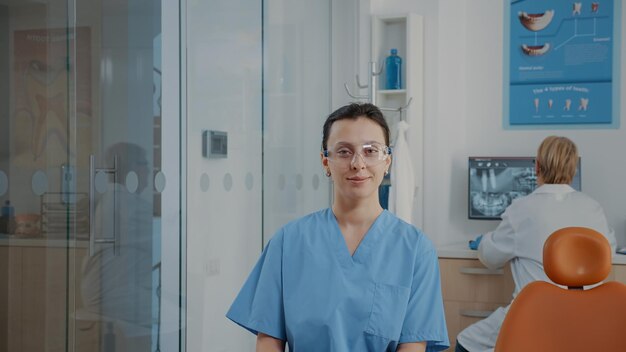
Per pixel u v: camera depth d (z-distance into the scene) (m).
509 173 3.95
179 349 2.59
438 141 4.15
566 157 3.15
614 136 4.03
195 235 2.77
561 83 4.10
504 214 3.28
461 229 4.22
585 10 4.06
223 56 2.95
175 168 2.54
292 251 1.63
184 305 2.61
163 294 2.50
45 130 1.99
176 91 2.55
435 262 1.63
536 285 1.82
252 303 1.68
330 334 1.54
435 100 4.15
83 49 2.12
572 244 1.79
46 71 1.98
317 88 3.94
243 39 3.12
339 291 1.56
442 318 1.60
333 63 4.15
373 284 1.57
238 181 3.09
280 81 3.48
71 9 2.06
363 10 4.16
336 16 4.18
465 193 4.21
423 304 1.58
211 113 2.87
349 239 1.63
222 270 2.96
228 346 3.00
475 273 3.62
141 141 2.38
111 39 2.23
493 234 3.34
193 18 2.73
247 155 3.17
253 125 3.21
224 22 2.96
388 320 1.55
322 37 3.99
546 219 3.08
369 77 3.99
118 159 2.28
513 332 1.79
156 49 2.44
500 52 4.19
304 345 1.57
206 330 2.85
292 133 3.63
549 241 1.81
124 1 2.29
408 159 3.79
